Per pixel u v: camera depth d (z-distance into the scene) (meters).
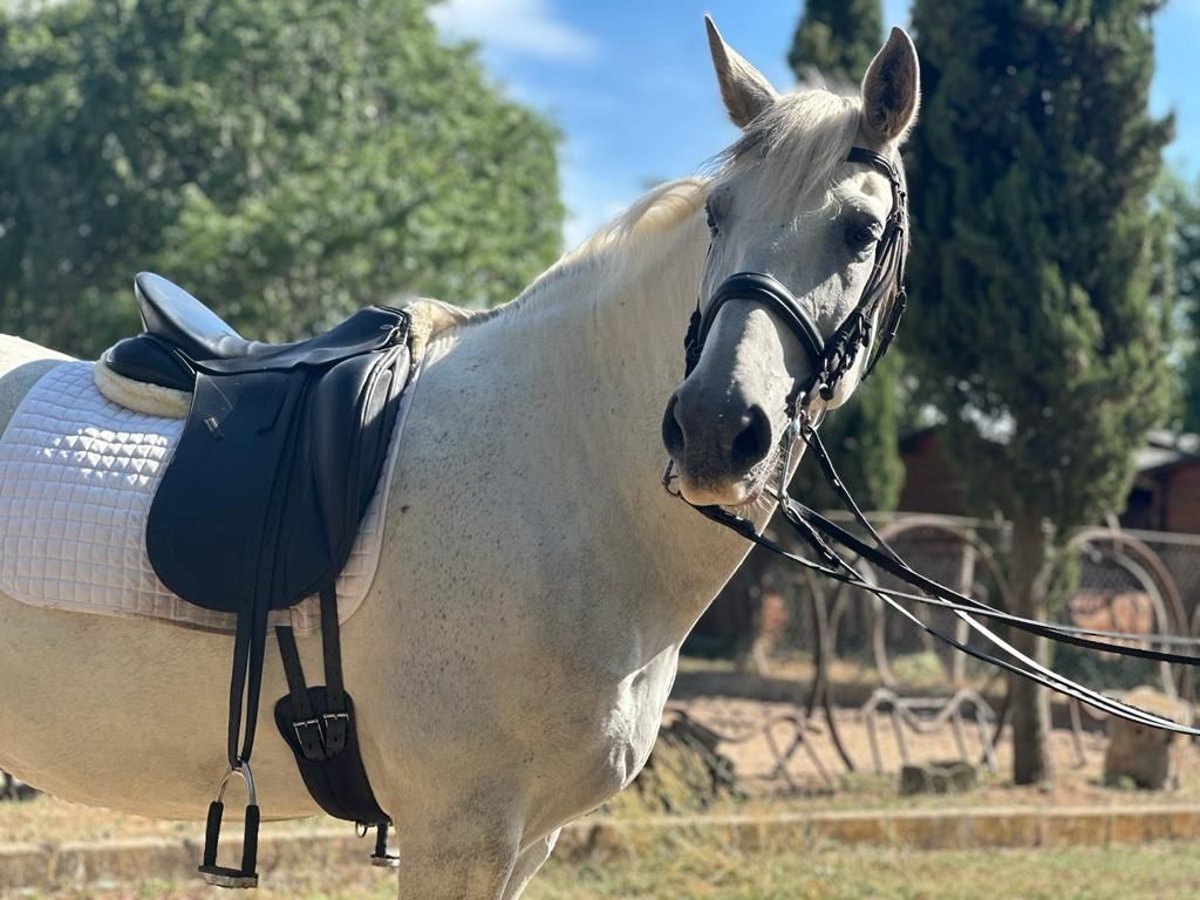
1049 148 7.71
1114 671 12.38
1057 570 9.02
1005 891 5.44
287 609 2.43
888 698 8.34
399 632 2.41
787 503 2.40
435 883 2.40
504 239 17.55
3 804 5.88
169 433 2.60
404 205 15.36
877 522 12.13
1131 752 8.06
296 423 2.51
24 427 2.63
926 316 7.91
